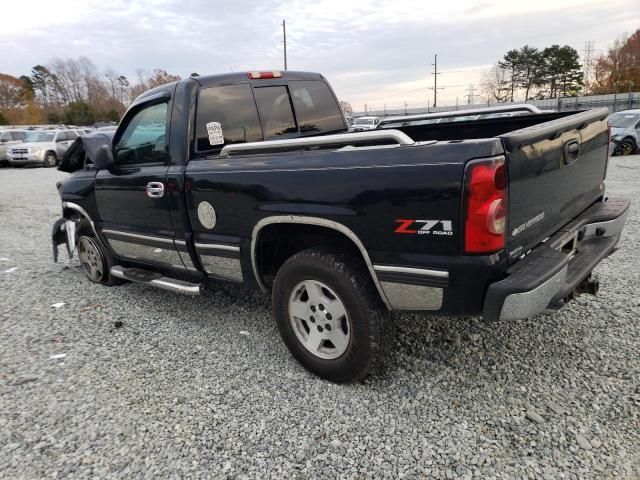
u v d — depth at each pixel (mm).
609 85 63125
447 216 2293
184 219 3562
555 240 2793
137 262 4449
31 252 6570
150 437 2590
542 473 2236
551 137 2668
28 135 22906
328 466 2344
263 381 3078
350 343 2801
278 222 2943
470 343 3410
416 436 2520
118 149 4113
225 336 3723
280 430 2607
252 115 3859
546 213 2730
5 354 3566
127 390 3033
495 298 2268
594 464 2271
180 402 2887
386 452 2416
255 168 3006
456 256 2320
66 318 4191
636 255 5035
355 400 2838
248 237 3158
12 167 21859
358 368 2816
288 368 3223
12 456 2482
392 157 2447
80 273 5480
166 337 3746
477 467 2293
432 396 2842
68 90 86375
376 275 2598
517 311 2252
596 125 3334
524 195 2447
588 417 2594
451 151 2277
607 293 4078
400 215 2432
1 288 5043
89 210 4602
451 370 3094
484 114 4219
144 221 3961
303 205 2797
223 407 2822
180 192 3504
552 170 2715
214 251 3412
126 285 5012
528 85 73312
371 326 2705
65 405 2896
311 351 3043
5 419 2783
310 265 2838
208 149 3592
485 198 2205
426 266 2406
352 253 2816
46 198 11914
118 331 3889
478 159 2203
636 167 12633
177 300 4496
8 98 72688
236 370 3223
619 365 3045
